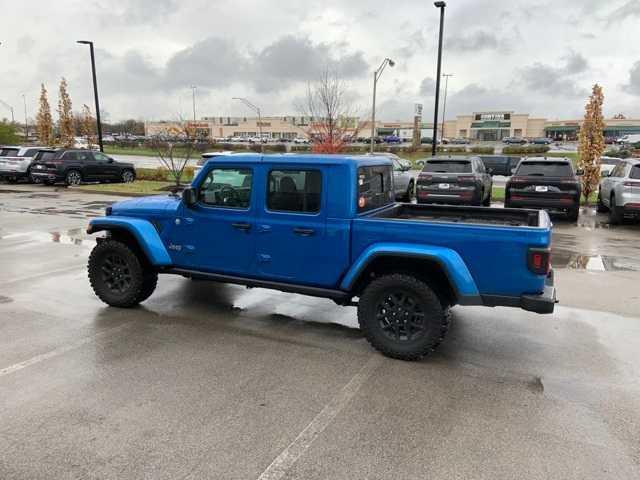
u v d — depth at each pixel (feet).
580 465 9.87
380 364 14.52
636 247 31.86
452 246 14.08
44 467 9.63
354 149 179.11
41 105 120.57
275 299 20.68
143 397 12.34
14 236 33.53
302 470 9.62
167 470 9.57
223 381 13.26
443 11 63.62
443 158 45.09
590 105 54.19
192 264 18.07
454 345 16.01
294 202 15.90
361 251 15.15
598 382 13.48
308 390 12.84
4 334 16.39
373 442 10.56
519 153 182.80
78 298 20.35
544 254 13.30
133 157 155.02
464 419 11.53
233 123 428.97
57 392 12.54
